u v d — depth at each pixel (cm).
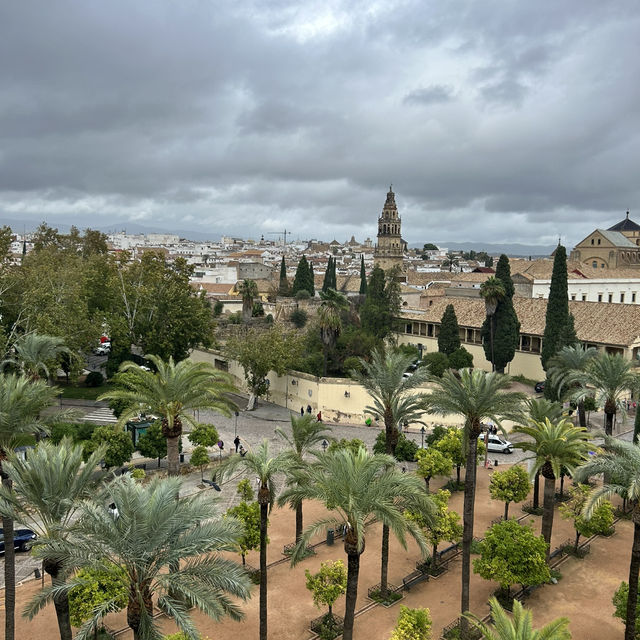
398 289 8231
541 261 10656
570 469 2881
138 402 3212
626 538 3469
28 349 4212
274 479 4238
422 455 3778
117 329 6131
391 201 15100
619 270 10300
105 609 1806
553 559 3173
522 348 7056
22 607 2623
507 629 1609
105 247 11438
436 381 2964
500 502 3938
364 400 5694
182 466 4303
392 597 2761
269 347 5997
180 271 6850
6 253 6319
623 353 6238
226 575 1823
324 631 2480
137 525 1700
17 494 2372
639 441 2528
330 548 3272
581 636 2492
